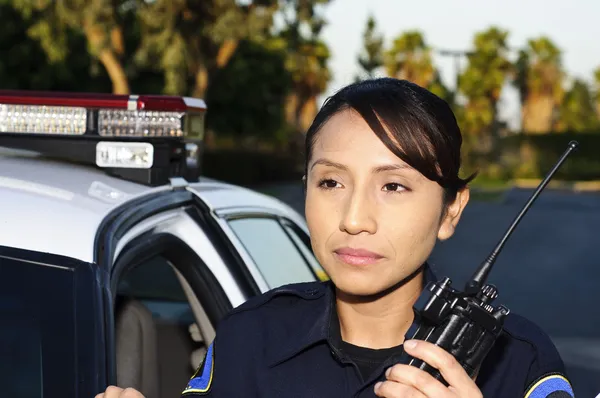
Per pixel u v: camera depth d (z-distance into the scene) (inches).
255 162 1563.7
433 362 49.3
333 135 55.0
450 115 55.8
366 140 54.0
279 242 108.0
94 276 67.8
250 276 94.1
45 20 1023.6
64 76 1149.7
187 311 117.1
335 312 59.2
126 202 80.1
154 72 1233.4
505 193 1678.2
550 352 56.7
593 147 2330.2
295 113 2123.5
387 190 54.4
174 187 91.5
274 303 62.1
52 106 85.1
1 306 66.5
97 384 63.7
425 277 58.7
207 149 1539.1
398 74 2374.5
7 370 65.5
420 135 53.9
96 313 66.0
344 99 55.5
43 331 65.6
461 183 56.5
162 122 86.4
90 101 85.0
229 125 1429.6
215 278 91.3
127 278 126.9
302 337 58.4
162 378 108.6
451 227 58.3
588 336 370.9
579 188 2038.6
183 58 1075.9
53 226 71.1
